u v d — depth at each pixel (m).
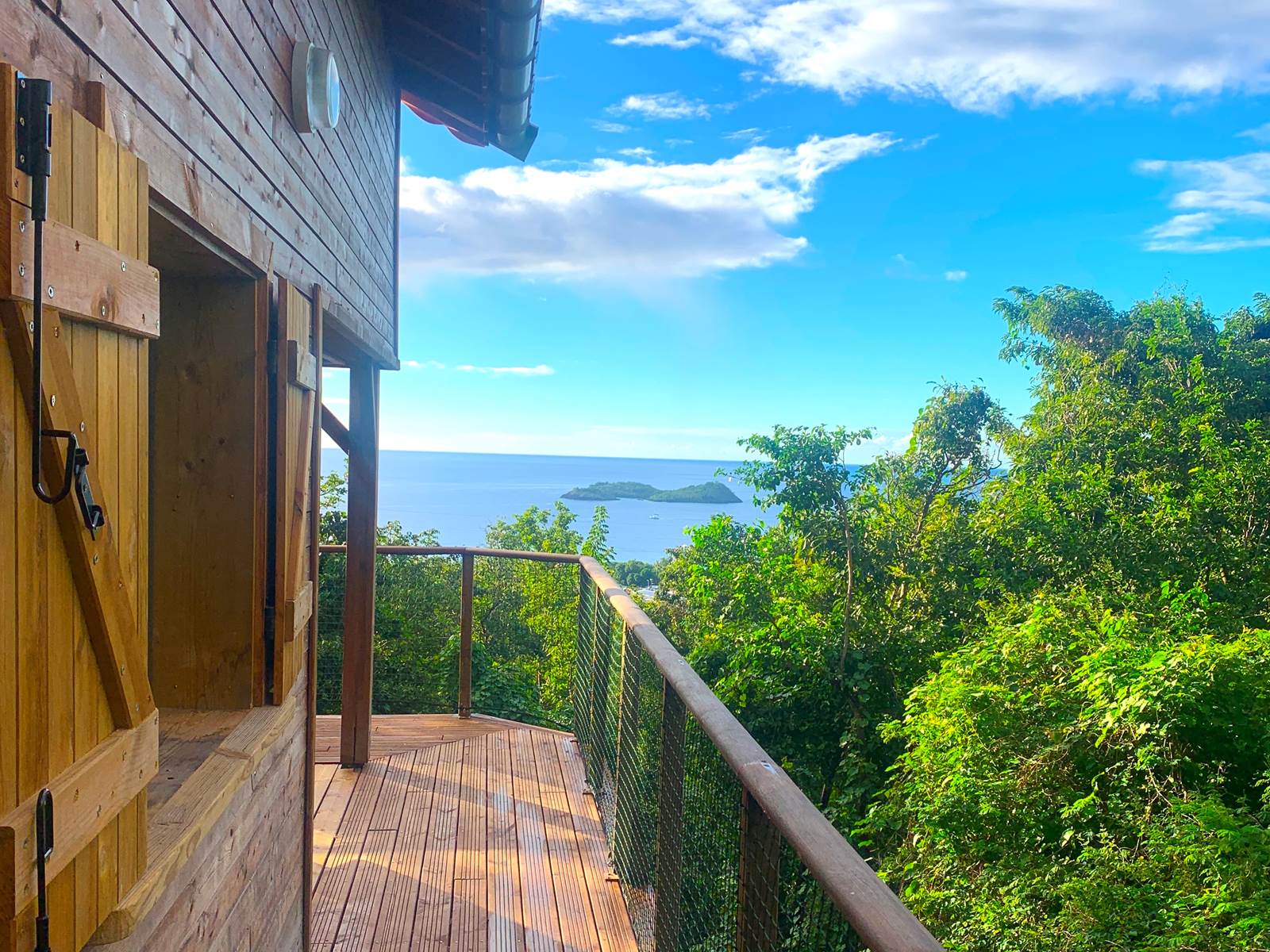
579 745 4.75
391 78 4.57
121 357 1.14
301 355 2.29
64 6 0.99
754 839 1.59
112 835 1.11
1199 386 16.06
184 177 1.43
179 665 2.08
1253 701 6.38
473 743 4.80
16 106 0.85
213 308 2.02
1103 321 18.02
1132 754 6.64
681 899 2.26
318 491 2.71
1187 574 12.35
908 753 8.57
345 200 3.22
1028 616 10.23
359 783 4.17
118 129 1.15
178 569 2.06
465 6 3.75
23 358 0.87
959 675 8.41
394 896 3.11
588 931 2.90
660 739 2.49
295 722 2.52
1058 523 12.97
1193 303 18.52
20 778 0.87
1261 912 4.66
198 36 1.51
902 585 12.65
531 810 3.90
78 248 0.97
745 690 11.52
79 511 0.99
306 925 2.73
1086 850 5.86
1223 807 5.60
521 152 5.10
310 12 2.52
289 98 2.26
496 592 7.46
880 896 1.00
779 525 13.84
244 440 2.05
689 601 14.02
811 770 11.34
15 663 0.86
